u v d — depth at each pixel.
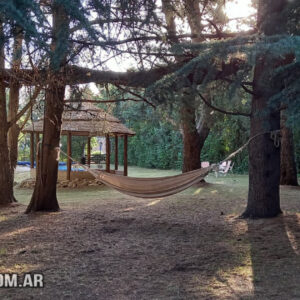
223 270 4.14
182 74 5.34
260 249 5.00
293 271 4.05
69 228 6.36
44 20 3.50
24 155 31.16
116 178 7.12
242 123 17.62
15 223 6.82
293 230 5.98
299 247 5.04
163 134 24.53
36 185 8.05
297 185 13.54
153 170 23.67
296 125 4.59
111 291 3.51
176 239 5.62
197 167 13.59
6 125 8.98
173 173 20.70
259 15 6.55
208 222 6.84
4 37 3.59
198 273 4.05
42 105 8.09
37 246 5.18
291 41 4.45
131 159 28.55
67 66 5.93
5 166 9.05
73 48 5.12
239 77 5.81
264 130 6.69
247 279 3.83
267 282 3.72
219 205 8.92
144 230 6.27
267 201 6.95
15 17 3.01
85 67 6.09
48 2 4.03
